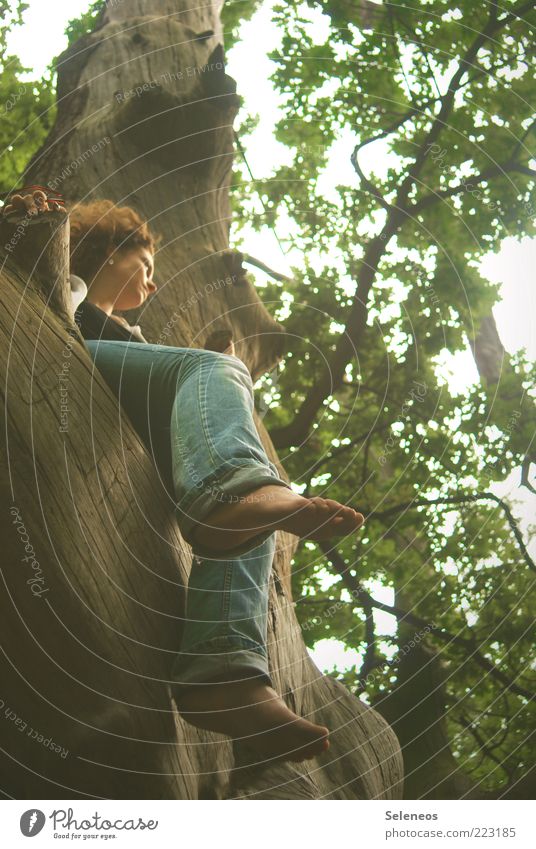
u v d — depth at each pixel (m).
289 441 5.79
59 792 1.36
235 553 1.40
